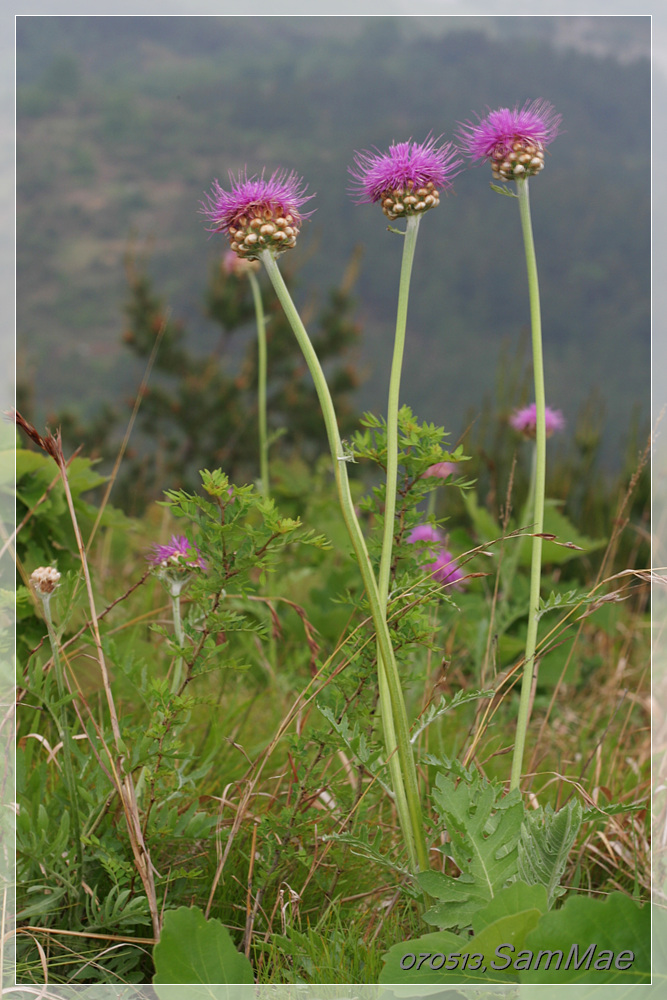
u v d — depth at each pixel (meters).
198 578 1.30
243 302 6.59
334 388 6.68
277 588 2.52
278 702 2.17
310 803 1.43
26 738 1.68
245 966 1.22
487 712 1.57
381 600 1.23
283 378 6.62
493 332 31.17
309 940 1.27
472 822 1.21
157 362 6.68
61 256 30.16
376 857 1.25
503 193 1.37
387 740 1.25
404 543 1.42
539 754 2.13
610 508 3.55
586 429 3.96
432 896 1.25
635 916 1.19
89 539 2.08
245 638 2.35
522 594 2.68
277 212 1.21
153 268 29.75
